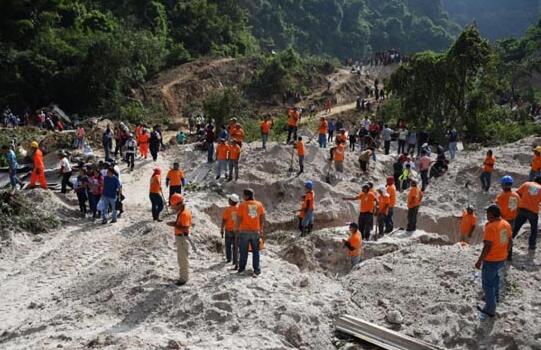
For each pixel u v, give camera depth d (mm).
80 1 58281
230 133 24734
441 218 21328
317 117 48000
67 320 10836
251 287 11125
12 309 12047
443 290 10945
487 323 9891
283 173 23312
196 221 16062
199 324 10125
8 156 20016
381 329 9789
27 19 50094
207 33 64062
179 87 52281
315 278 12211
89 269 13781
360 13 109875
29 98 46781
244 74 56344
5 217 16859
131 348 8938
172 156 27703
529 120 41906
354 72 60688
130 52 51125
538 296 10523
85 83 47375
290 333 9688
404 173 23719
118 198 18438
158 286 11586
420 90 36938
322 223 21141
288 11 95125
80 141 28594
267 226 20734
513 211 12422
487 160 22797
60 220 17953
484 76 37531
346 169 24562
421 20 117938
